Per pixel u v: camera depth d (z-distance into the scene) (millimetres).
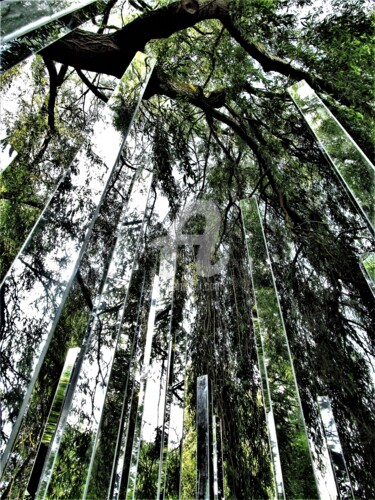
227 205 3926
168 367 2480
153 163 3848
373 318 3139
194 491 2080
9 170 2984
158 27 2713
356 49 3006
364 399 2854
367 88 2977
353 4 3002
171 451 2244
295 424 1719
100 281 2248
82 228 1615
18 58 1416
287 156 3686
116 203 2947
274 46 3146
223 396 2889
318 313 3223
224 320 3293
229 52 3525
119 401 1905
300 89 2260
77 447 1429
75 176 1740
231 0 2891
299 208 3629
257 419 2768
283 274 3475
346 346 3078
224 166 4039
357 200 1683
